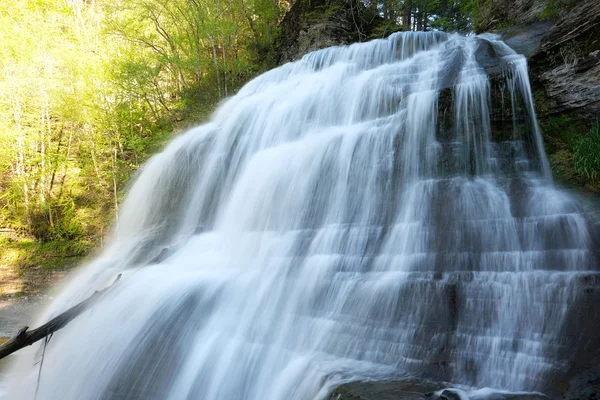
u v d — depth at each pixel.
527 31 11.67
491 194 6.67
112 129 18.12
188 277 7.47
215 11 18.86
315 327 5.56
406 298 5.22
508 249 5.66
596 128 7.54
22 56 18.23
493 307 4.78
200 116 17.70
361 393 3.93
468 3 18.27
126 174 17.44
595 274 4.65
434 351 4.65
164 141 16.81
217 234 9.94
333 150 8.88
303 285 6.29
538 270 5.14
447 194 6.78
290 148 9.97
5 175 19.11
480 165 7.58
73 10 22.22
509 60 9.08
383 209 7.43
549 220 5.77
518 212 6.29
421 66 10.62
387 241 6.61
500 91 8.16
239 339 5.80
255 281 6.80
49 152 18.91
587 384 3.75
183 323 6.28
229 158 11.82
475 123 7.89
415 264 5.91
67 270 16.38
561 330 4.32
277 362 5.22
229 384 5.29
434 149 7.74
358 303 5.54
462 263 5.64
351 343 5.15
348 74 12.16
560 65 8.52
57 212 18.59
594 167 7.07
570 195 6.72
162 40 21.45
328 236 7.33
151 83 19.39
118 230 14.47
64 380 6.39
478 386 4.22
